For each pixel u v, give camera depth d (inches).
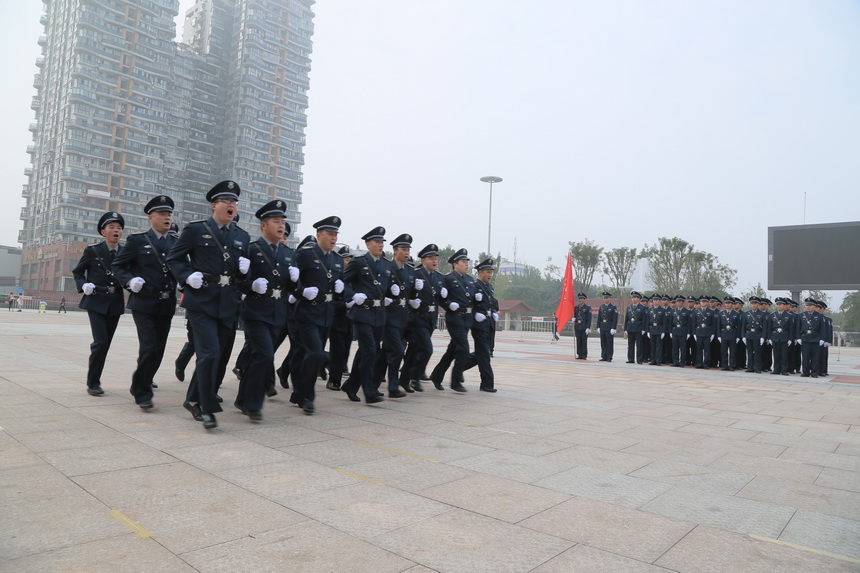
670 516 148.5
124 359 480.7
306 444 210.1
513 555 120.9
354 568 112.4
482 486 167.3
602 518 144.9
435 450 208.1
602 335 757.9
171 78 3828.7
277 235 262.5
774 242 898.7
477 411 295.7
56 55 3791.8
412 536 129.3
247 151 4281.5
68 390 307.7
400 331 330.3
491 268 385.7
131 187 3646.7
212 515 137.5
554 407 318.7
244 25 4335.6
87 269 301.6
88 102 3427.7
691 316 704.4
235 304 241.9
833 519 149.9
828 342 616.1
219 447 200.4
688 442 238.8
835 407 361.1
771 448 232.8
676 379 528.1
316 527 132.5
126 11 3592.5
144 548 118.6
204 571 109.5
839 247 850.8
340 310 353.4
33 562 110.8
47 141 3779.5
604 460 203.0
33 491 149.3
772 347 674.2
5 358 458.0
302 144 4670.3
